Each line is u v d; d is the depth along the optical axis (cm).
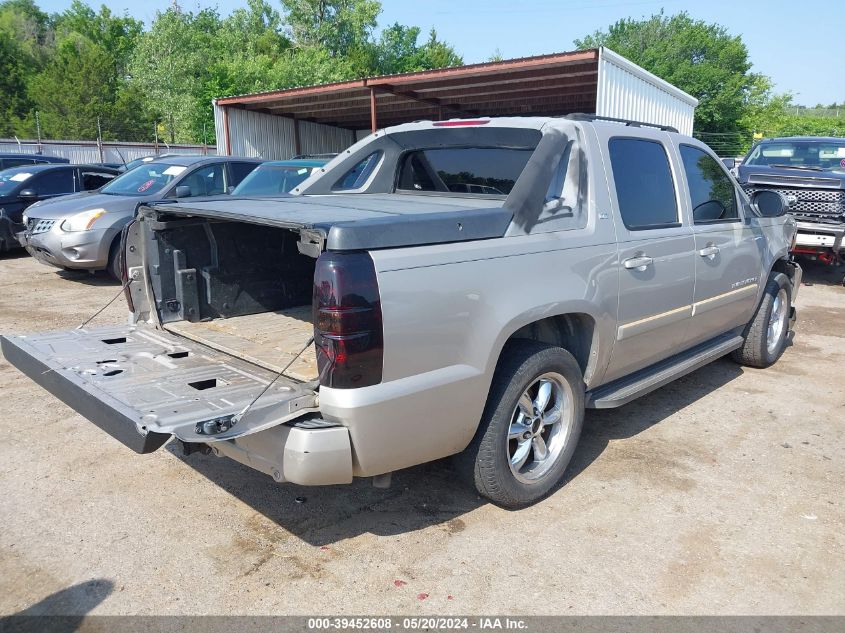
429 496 380
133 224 402
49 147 2666
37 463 412
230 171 1026
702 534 344
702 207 479
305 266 477
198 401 284
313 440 276
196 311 427
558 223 362
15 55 6019
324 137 2466
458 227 312
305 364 337
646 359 441
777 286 595
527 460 376
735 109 5341
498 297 321
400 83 1634
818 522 356
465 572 311
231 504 369
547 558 322
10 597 291
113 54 6706
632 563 319
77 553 323
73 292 888
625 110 1398
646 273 412
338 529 346
